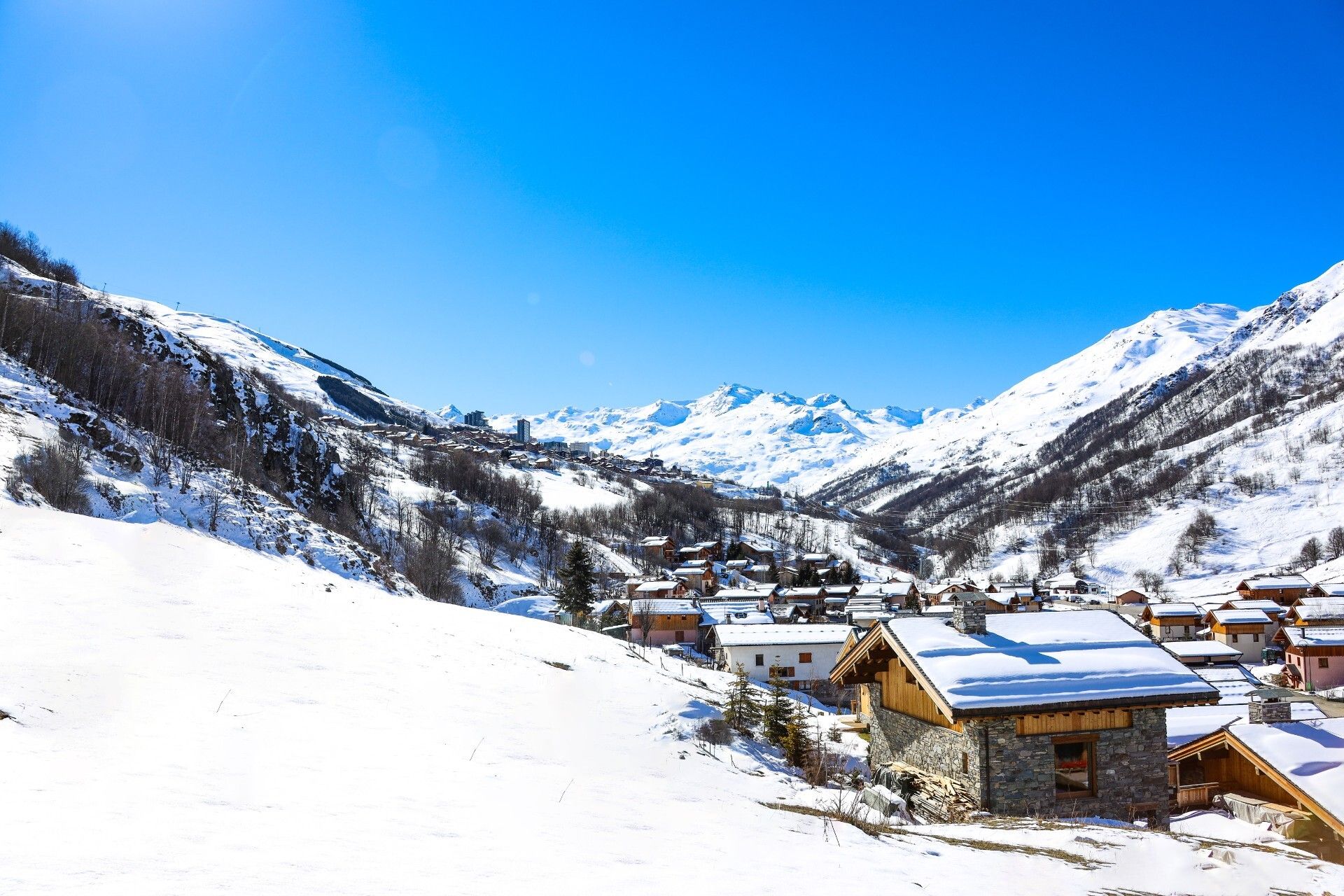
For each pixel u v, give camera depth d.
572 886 7.93
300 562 62.78
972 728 21.06
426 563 88.75
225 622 24.19
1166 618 103.88
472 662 27.70
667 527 189.00
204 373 104.00
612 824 11.63
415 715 18.70
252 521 64.44
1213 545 182.25
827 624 75.75
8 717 12.05
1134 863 12.55
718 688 41.59
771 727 28.44
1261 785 22.48
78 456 54.69
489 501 162.25
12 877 6.27
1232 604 107.19
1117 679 21.48
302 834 8.73
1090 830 15.45
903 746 24.91
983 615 23.75
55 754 10.84
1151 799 21.50
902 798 19.78
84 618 20.72
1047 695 20.75
